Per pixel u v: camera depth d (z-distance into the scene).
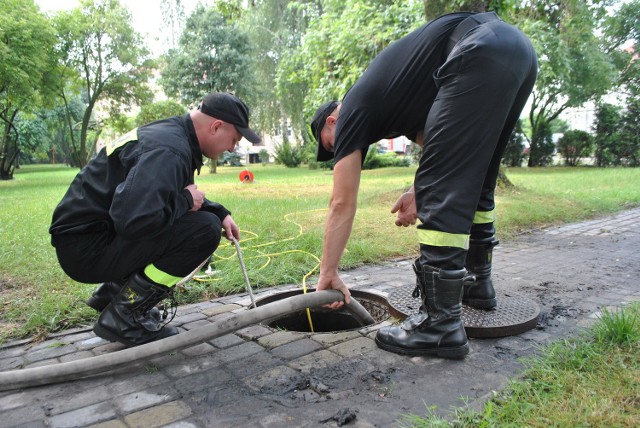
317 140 2.39
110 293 2.39
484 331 2.16
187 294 2.99
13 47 14.59
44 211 6.98
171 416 1.57
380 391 1.69
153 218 1.80
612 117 19.52
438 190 1.92
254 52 22.45
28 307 2.69
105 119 24.77
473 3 6.35
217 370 1.91
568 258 3.88
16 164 32.44
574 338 2.08
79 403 1.67
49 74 18.20
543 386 1.62
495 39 1.85
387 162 22.16
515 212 5.87
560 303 2.66
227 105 2.13
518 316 2.32
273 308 2.10
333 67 9.50
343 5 9.43
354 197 2.11
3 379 1.76
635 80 19.48
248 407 1.61
